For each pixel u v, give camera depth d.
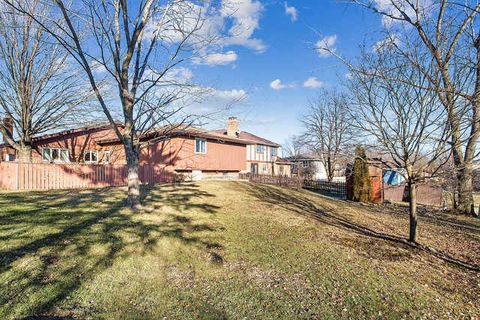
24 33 14.56
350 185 19.05
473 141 6.71
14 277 4.54
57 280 4.64
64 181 15.43
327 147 33.34
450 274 6.54
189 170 23.41
